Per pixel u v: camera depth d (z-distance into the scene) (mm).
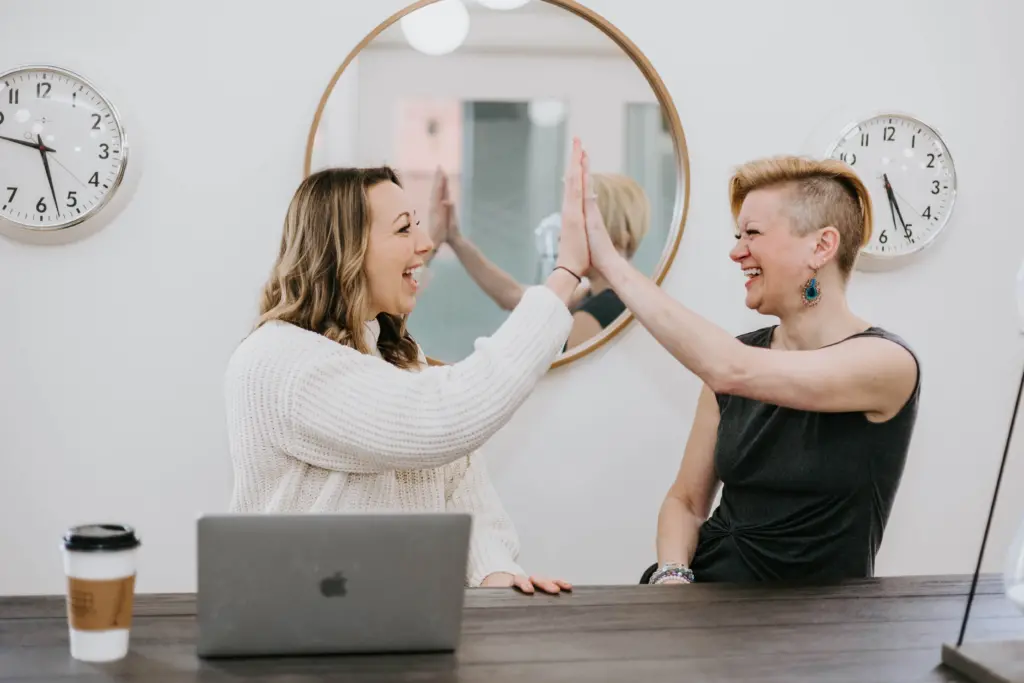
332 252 1721
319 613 1181
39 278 2309
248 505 1657
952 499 2604
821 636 1312
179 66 2324
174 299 2342
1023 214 2598
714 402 2057
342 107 2344
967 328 2586
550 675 1152
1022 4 2572
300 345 1613
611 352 2461
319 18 2354
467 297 2383
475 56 2377
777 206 1830
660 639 1290
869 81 2527
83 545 1148
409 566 1188
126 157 2281
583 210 1832
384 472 1662
